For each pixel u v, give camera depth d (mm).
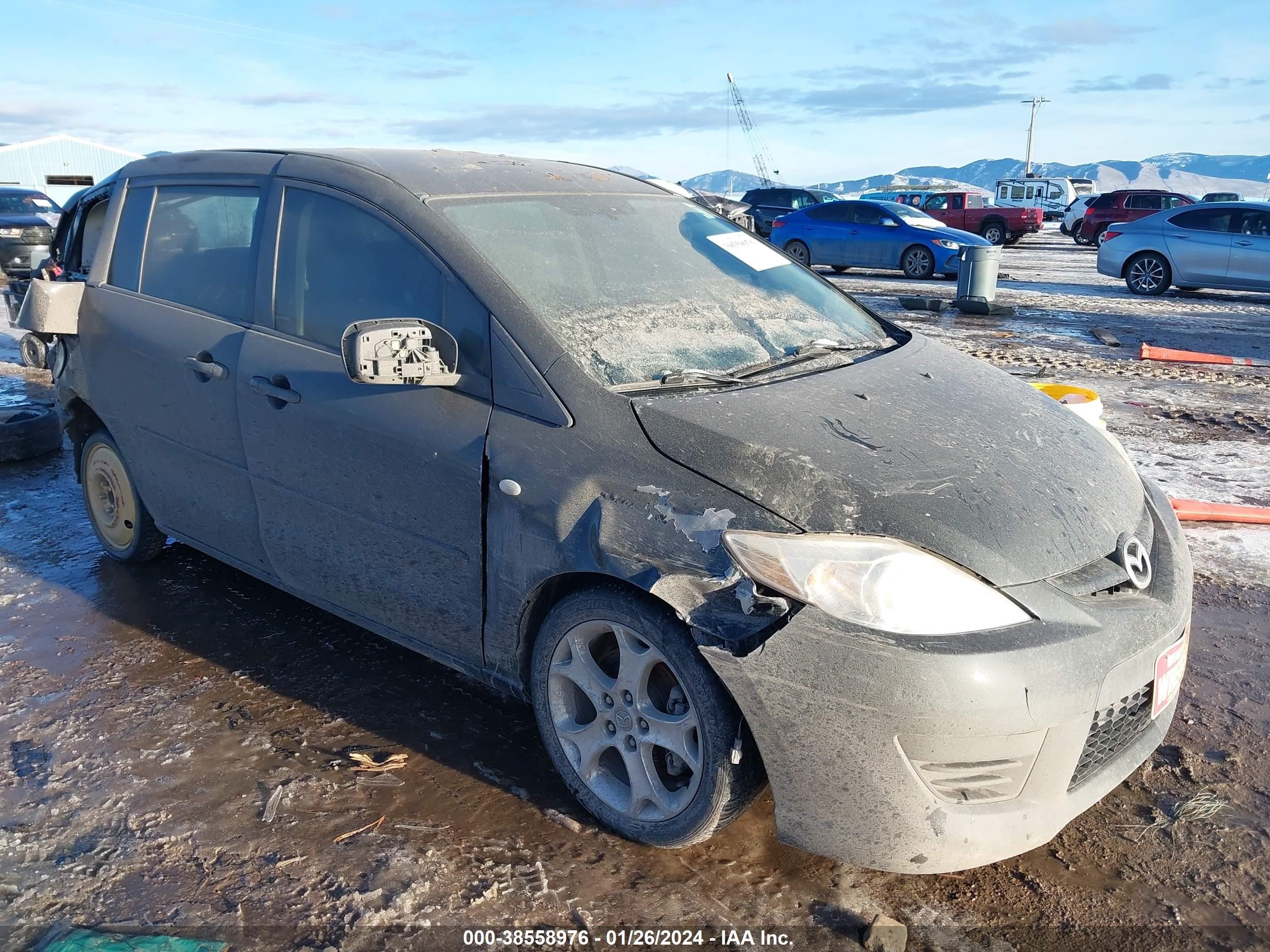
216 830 2674
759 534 2264
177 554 4609
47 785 2871
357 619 3312
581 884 2486
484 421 2730
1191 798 2861
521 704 3338
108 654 3656
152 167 4062
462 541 2799
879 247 19375
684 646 2357
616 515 2447
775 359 3105
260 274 3398
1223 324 12406
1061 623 2252
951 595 2207
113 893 2439
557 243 3129
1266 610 4109
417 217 3006
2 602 4090
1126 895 2486
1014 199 44594
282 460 3279
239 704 3314
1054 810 2314
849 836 2277
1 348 9922
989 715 2146
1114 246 15969
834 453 2475
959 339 10992
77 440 4418
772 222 24750
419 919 2363
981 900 2467
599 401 2598
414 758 3012
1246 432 6926
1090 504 2574
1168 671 2494
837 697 2178
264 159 3568
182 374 3602
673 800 2504
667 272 3307
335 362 3105
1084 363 9430
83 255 4551
